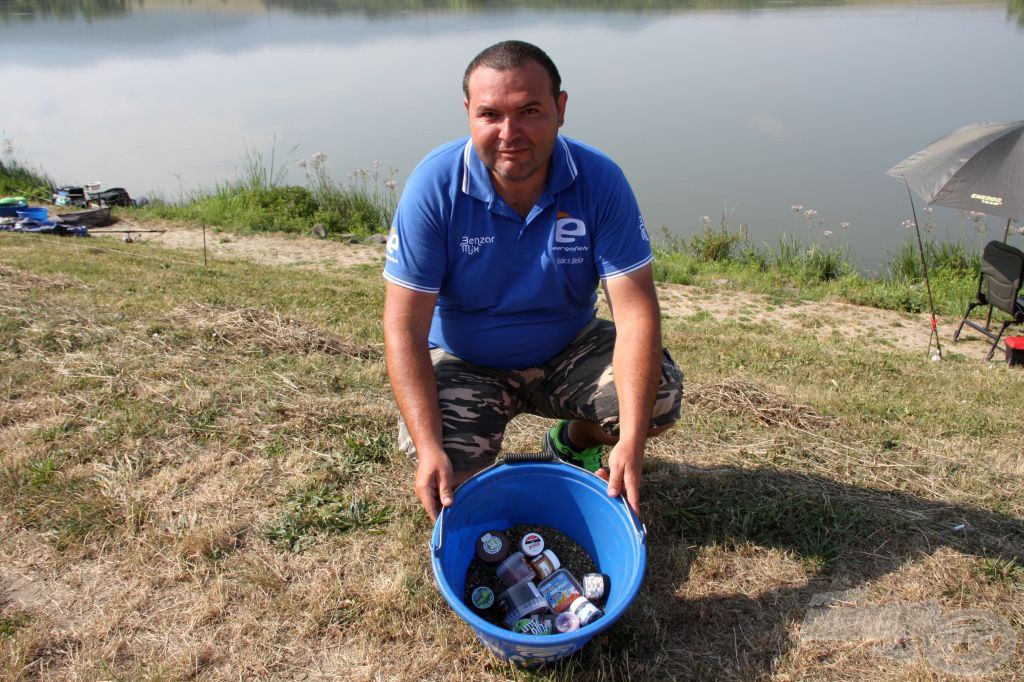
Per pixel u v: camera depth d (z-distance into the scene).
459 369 2.85
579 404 2.84
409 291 2.65
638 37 35.38
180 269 8.22
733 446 3.79
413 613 2.66
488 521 2.79
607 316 8.23
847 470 3.59
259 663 2.46
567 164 2.62
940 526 3.17
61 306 5.36
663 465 3.55
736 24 38.88
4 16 52.59
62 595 2.69
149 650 2.49
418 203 2.62
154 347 4.67
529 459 2.72
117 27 48.81
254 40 42.84
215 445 3.58
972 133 7.61
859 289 10.00
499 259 2.68
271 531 3.02
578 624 2.43
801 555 2.97
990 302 7.84
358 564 2.88
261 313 5.34
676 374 2.85
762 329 8.04
